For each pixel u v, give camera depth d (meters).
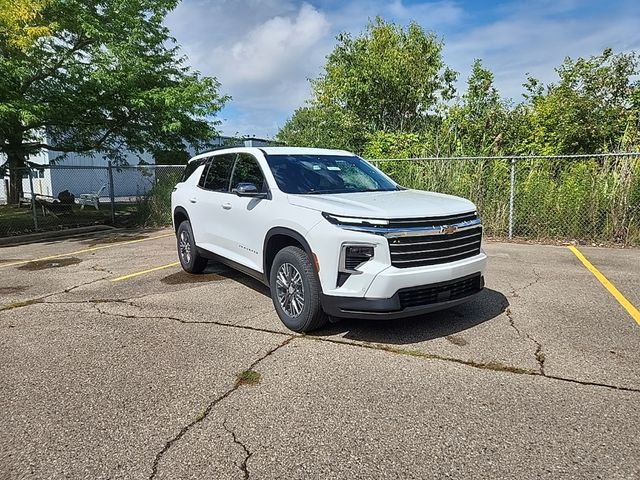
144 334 4.44
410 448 2.60
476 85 13.82
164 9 16.48
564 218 9.16
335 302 3.90
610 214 8.84
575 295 5.46
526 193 9.51
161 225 13.80
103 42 14.59
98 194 19.02
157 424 2.89
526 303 5.17
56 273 7.32
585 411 2.94
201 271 6.96
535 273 6.56
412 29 18.95
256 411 3.01
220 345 4.12
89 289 6.22
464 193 10.22
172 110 15.40
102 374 3.59
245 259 5.31
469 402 3.08
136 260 8.27
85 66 14.17
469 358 3.76
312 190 4.81
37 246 10.37
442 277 3.91
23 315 5.13
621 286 5.82
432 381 3.38
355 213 3.85
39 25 12.43
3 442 2.73
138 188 14.90
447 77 18.45
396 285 3.71
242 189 4.76
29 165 15.12
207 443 2.68
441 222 4.02
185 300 5.57
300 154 5.48
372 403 3.09
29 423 2.92
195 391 3.29
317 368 3.62
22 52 12.11
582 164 9.47
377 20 19.14
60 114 14.17
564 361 3.68
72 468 2.48
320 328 4.39
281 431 2.79
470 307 5.05
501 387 3.27
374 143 14.77
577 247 8.58
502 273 6.59
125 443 2.70
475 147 12.70
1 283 6.70
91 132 16.69
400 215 3.83
